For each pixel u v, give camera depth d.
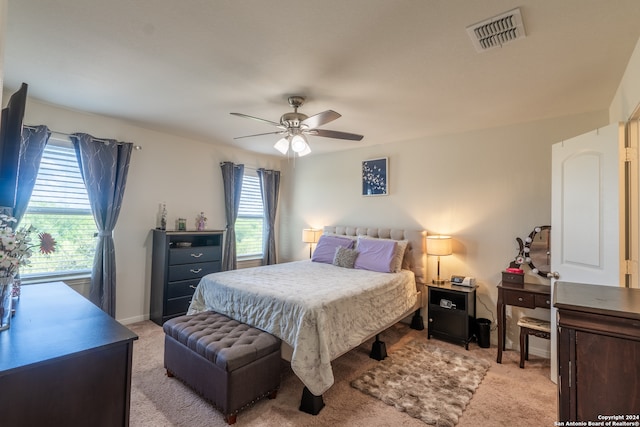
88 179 3.26
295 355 2.07
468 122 3.32
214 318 2.61
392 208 4.26
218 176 4.63
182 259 3.78
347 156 4.76
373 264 3.62
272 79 2.38
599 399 0.95
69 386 1.18
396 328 3.81
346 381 2.49
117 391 1.30
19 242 1.49
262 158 5.32
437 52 1.96
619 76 2.23
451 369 2.71
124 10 1.61
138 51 2.02
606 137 2.15
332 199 4.92
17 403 1.07
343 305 2.42
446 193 3.79
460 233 3.67
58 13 1.64
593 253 2.23
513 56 1.99
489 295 3.44
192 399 2.20
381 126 3.49
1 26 0.89
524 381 2.53
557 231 2.57
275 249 5.42
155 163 3.92
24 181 2.87
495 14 1.59
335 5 1.54
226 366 1.92
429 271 3.88
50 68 2.27
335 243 4.21
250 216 5.17
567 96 2.61
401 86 2.46
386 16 1.62
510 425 1.97
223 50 1.98
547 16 1.59
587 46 1.86
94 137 3.35
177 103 2.93
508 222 3.35
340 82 2.41
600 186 2.19
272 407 2.13
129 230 3.70
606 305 1.00
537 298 2.75
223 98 2.79
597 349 0.96
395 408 2.13
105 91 2.68
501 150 3.42
